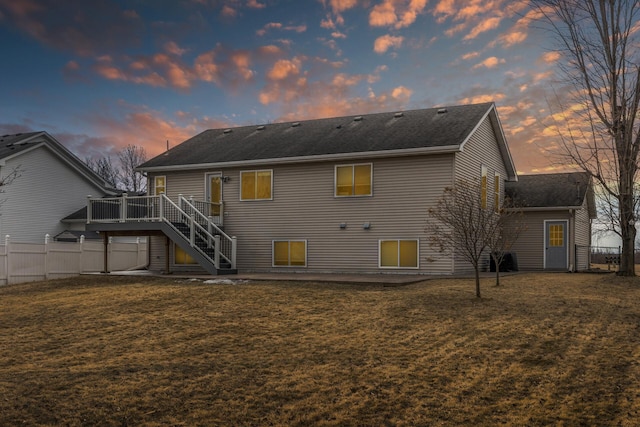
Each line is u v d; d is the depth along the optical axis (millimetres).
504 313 10102
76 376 6762
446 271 17188
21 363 7539
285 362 7434
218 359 7641
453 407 5758
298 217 19500
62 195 28828
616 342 8039
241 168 20641
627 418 5367
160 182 22328
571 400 5867
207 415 5520
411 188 17641
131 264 24156
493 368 6980
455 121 18828
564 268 21828
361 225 18422
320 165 19188
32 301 13641
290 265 19578
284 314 10766
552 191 22750
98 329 9883
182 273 19531
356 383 6516
